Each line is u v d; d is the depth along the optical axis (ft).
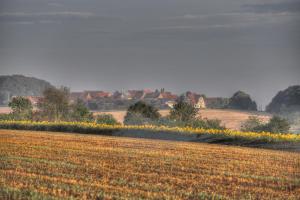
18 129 262.06
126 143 166.09
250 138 187.11
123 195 68.59
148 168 97.25
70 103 372.99
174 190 73.61
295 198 71.82
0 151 122.11
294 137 182.50
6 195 66.64
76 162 103.60
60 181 77.97
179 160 114.62
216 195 70.95
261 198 70.59
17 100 362.74
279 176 94.22
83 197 66.28
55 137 186.09
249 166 107.86
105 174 86.99
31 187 72.02
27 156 112.88
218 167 103.81
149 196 68.33
